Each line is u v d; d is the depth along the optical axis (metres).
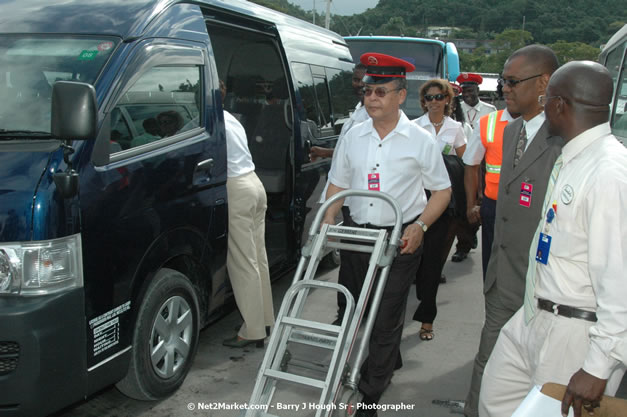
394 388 3.93
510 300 3.02
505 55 98.44
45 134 2.91
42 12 3.53
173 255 3.51
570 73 2.20
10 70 3.20
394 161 3.31
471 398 3.21
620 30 6.45
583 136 2.21
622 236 2.03
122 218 3.08
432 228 4.35
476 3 116.50
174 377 3.62
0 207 2.64
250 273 4.14
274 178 5.41
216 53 5.41
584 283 2.22
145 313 3.29
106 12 3.48
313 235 3.02
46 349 2.65
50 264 2.67
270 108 5.49
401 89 3.23
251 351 4.34
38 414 2.70
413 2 115.62
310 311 5.16
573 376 2.04
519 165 2.94
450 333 4.84
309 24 6.19
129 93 3.24
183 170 3.55
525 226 2.91
